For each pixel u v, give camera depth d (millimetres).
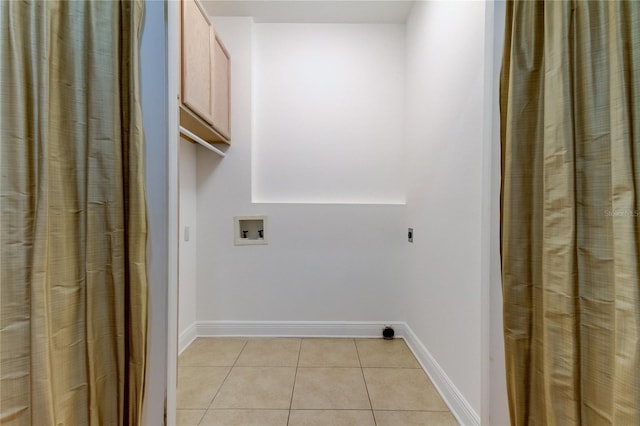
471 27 1302
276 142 2414
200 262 2326
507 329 986
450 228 1496
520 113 942
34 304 792
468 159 1318
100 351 973
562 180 808
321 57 2408
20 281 783
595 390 754
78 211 927
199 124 1833
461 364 1363
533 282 942
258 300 2340
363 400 1515
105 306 982
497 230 1147
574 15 790
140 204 1027
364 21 2373
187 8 1568
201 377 1731
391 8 2221
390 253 2357
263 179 2406
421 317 1919
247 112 2334
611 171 713
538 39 913
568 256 797
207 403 1487
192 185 2273
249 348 2117
